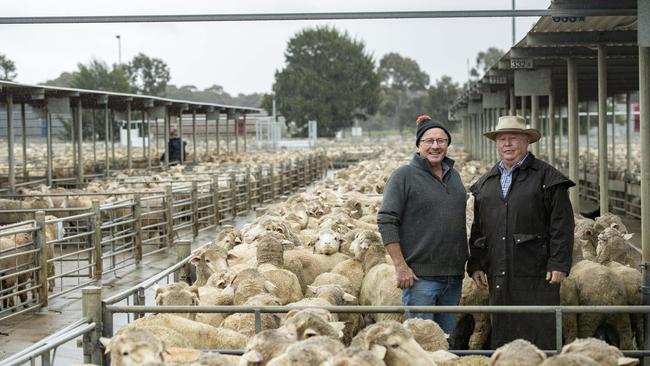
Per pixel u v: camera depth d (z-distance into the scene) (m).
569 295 10.20
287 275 10.94
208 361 6.48
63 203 22.75
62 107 30.17
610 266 11.37
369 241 11.65
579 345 6.68
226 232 15.97
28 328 13.16
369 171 34.44
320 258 12.63
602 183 18.34
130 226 21.39
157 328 8.24
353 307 8.19
